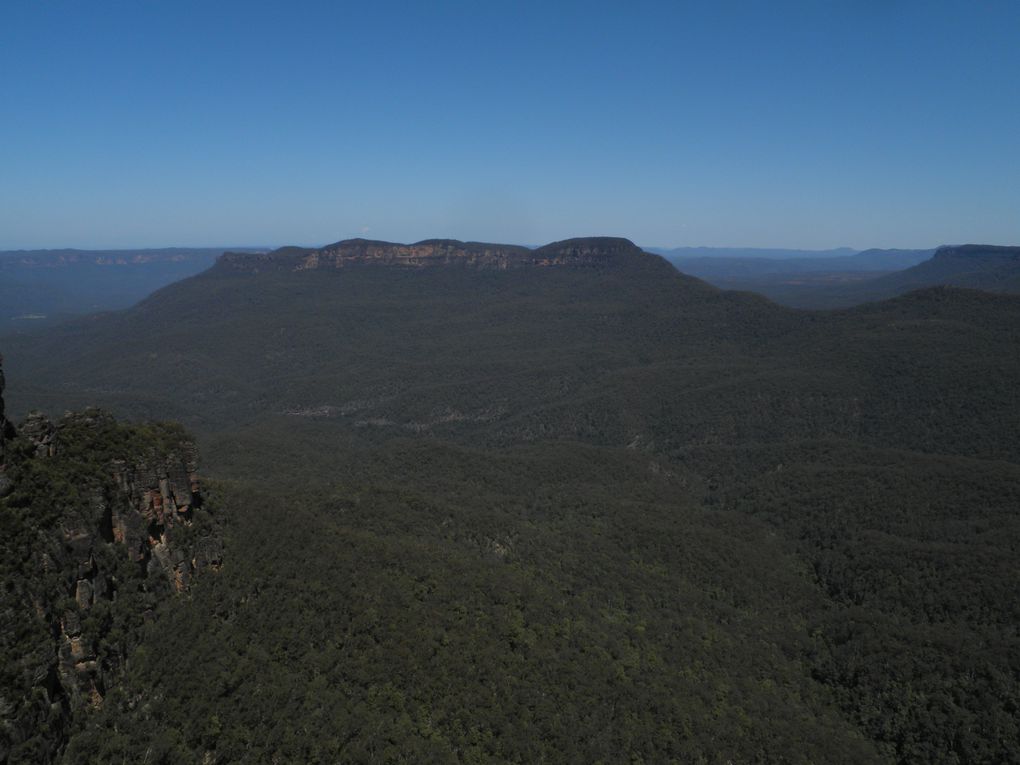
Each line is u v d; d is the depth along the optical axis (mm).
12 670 39000
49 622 42969
